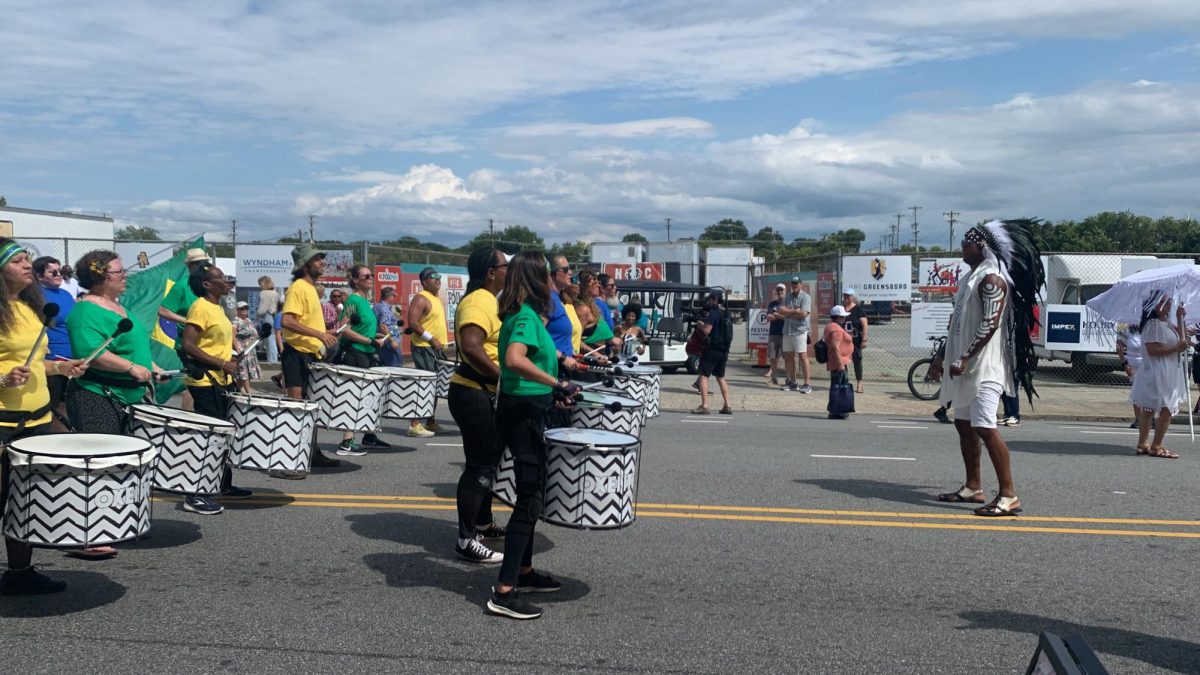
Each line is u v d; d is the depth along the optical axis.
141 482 4.66
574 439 4.83
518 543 4.90
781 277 21.98
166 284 9.52
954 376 7.54
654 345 18.12
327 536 6.41
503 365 5.05
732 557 6.11
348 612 4.93
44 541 4.50
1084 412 14.88
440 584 5.43
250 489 7.85
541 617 4.92
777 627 4.84
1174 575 5.86
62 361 5.26
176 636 4.55
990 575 5.81
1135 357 13.01
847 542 6.52
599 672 4.23
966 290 7.46
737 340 34.78
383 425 11.84
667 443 10.87
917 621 4.97
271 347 19.19
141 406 5.98
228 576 5.51
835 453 10.30
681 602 5.21
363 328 9.45
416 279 20.89
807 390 16.80
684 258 40.88
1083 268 20.36
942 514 7.39
